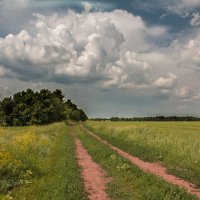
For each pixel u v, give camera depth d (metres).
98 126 70.06
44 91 91.12
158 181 15.41
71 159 23.28
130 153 29.34
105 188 15.73
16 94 85.38
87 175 18.84
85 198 13.67
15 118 82.12
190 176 18.34
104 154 25.56
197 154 23.06
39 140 29.94
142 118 170.75
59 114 100.00
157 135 35.91
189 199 13.02
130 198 13.82
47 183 15.49
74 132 61.47
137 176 17.25
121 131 45.59
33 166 18.02
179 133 40.09
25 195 13.34
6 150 19.09
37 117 83.44
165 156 25.22
